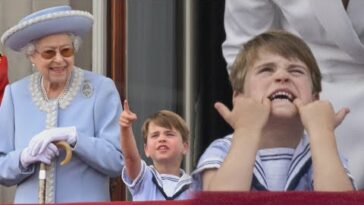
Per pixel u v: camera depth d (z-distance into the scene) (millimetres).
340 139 11555
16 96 13961
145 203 7320
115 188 18750
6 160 13375
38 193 13305
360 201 6637
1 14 20906
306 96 8523
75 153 13305
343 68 11766
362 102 11641
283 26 12250
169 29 18641
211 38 14477
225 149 8352
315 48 11852
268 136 8508
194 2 15008
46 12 13672
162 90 19016
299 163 8453
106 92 13961
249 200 6484
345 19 11453
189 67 16156
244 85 8648
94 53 20375
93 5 20469
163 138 13641
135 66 19828
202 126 11539
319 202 6613
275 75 8539
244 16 12078
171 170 13672
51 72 13711
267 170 8445
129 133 12805
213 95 13148
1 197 19359
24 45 13820
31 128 13672
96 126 13758
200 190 7242
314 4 11500
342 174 7965
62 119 13672
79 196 13359
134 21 20000
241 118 8211
